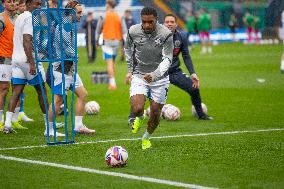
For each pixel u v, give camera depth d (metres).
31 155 14.87
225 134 17.61
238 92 27.95
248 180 12.29
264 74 36.12
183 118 20.94
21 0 18.36
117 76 37.06
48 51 16.02
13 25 18.42
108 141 16.59
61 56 15.85
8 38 18.34
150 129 15.44
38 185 12.15
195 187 11.78
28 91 29.86
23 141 16.75
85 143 16.27
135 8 68.00
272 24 69.88
